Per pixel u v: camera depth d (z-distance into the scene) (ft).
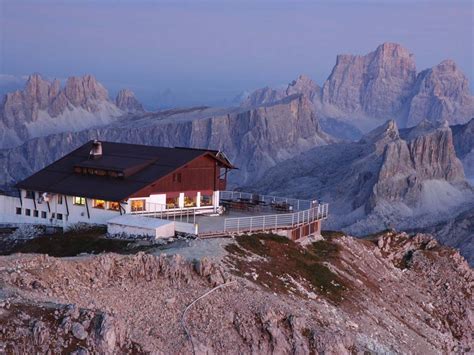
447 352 259.60
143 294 172.65
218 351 165.17
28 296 145.89
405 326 256.73
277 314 187.62
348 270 283.18
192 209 293.43
